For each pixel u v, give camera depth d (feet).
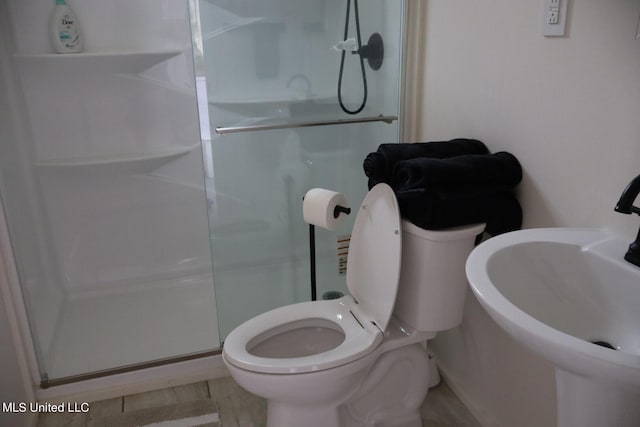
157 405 5.83
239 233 7.20
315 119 6.91
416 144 4.80
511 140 4.49
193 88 7.64
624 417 2.68
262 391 4.21
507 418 4.96
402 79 6.22
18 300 5.58
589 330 3.19
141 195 7.83
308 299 7.52
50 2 6.61
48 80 6.93
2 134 6.26
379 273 4.66
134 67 7.20
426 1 5.77
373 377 4.68
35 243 6.87
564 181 3.91
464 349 5.59
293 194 7.27
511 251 3.32
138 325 7.15
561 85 3.83
